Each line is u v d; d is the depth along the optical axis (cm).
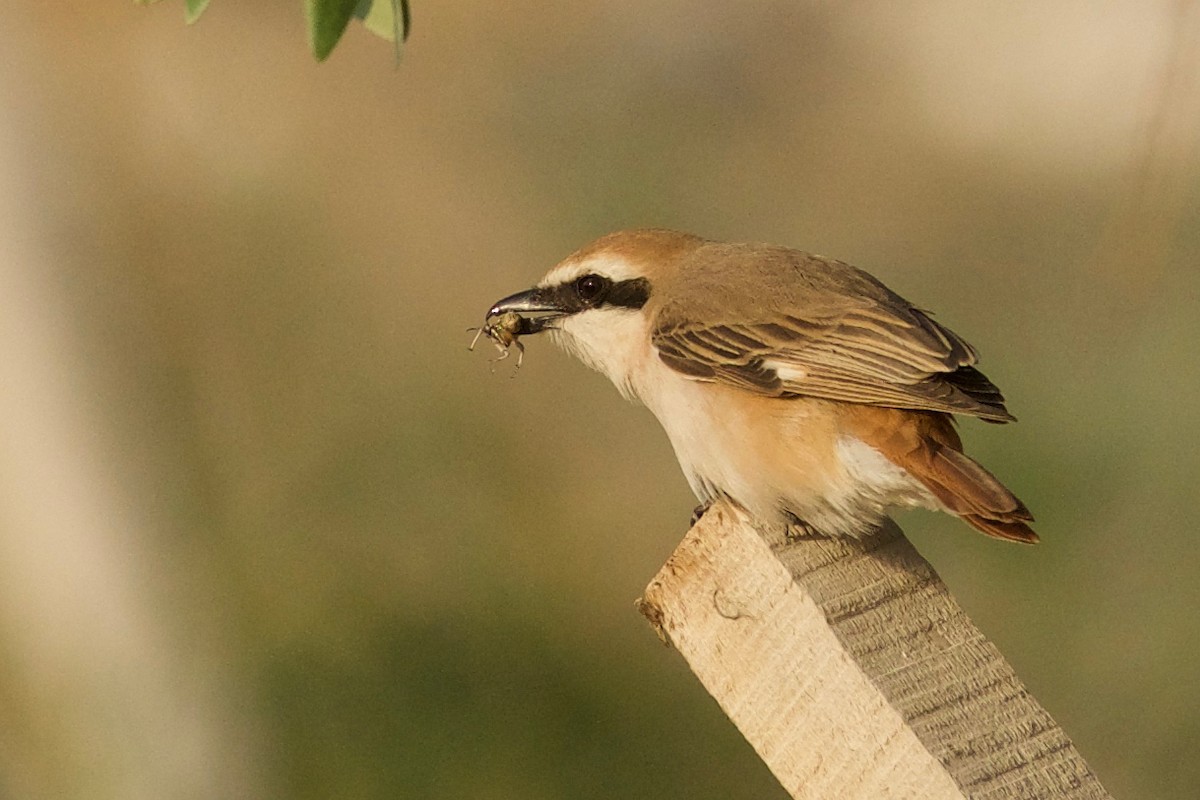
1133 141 675
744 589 541
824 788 527
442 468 1384
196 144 1747
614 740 1131
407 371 1482
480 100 1928
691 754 1120
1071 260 1653
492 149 1836
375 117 1875
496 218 1703
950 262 1673
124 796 1188
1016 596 1217
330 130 1841
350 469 1362
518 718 1155
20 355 1288
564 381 1487
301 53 1955
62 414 1290
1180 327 1384
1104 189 1778
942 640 528
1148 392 1355
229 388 1430
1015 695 515
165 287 1498
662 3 2131
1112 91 1892
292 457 1366
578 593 1253
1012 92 1939
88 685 1207
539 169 1809
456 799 1118
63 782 1200
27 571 1240
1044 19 1972
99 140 1532
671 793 1102
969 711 510
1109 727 1130
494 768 1130
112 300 1391
